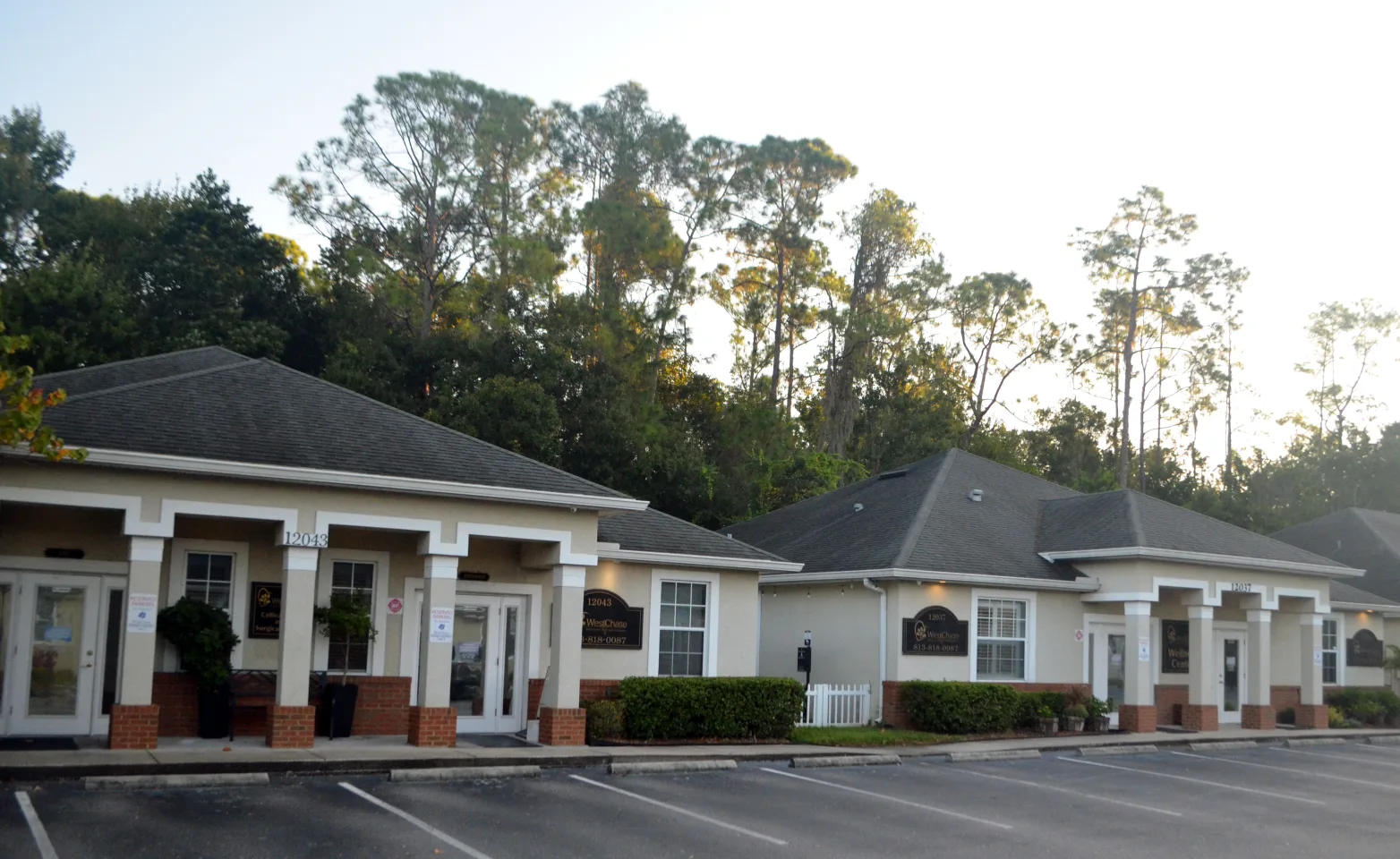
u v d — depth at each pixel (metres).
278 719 16.88
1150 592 26.30
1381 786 19.78
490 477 18.72
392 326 43.16
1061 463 60.94
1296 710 30.38
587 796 15.11
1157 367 63.75
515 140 45.50
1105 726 25.91
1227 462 67.44
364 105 43.72
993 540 27.52
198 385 18.14
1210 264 58.72
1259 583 28.67
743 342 55.91
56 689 17.39
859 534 28.00
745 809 14.73
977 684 24.14
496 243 42.19
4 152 45.09
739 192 52.75
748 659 23.14
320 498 17.41
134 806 12.92
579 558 19.59
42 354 34.66
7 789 13.52
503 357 39.62
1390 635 34.94
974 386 61.91
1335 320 69.50
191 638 17.34
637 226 45.81
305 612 17.19
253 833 11.89
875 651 24.98
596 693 21.34
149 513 16.20
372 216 44.47
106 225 43.62
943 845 13.09
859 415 54.25
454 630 20.34
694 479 40.84
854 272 57.12
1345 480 63.66
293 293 44.41
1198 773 20.48
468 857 11.36
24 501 15.47
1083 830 14.38
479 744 18.83
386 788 14.91
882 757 20.08
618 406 40.62
